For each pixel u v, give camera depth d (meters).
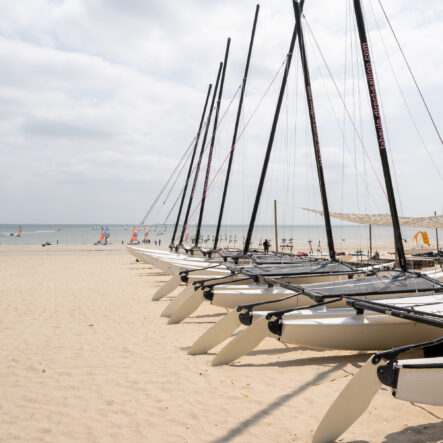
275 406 4.87
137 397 5.23
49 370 6.28
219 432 4.26
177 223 30.33
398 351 3.95
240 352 6.49
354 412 3.95
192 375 6.02
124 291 14.41
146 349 7.40
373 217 11.59
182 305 9.43
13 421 4.59
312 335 6.29
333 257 11.71
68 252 44.28
